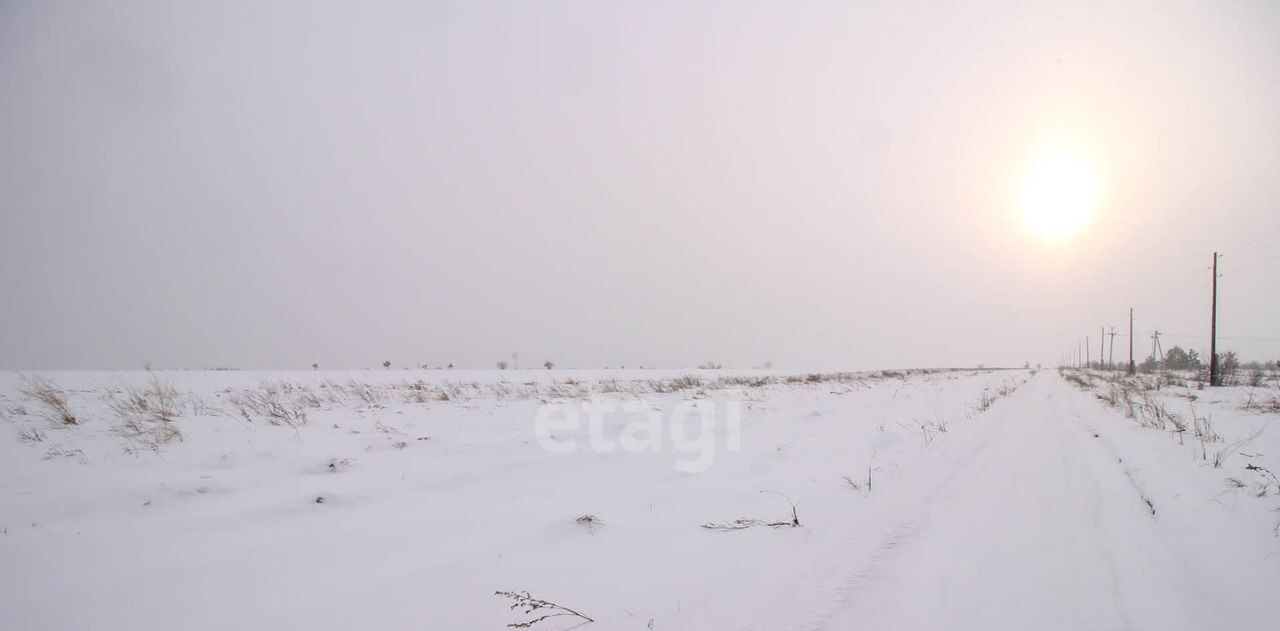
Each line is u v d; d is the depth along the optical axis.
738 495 6.45
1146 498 6.02
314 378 29.30
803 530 5.12
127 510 5.36
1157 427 11.46
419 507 5.84
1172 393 21.78
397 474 6.98
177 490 5.85
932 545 4.62
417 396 15.79
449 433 9.80
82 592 3.85
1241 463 7.84
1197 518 5.33
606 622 3.47
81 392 15.84
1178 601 3.66
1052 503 5.82
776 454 8.71
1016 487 6.48
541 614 3.58
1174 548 4.57
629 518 5.59
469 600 3.79
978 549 4.52
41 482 6.00
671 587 3.96
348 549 4.67
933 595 3.72
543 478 7.20
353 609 3.67
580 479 7.20
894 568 4.17
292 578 4.12
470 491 6.51
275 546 4.69
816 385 25.92
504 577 4.16
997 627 3.32
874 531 5.00
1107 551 4.49
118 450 7.57
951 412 14.84
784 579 4.04
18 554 4.34
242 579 4.09
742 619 3.47
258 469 6.86
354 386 18.47
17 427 9.19
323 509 5.64
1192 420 12.76
